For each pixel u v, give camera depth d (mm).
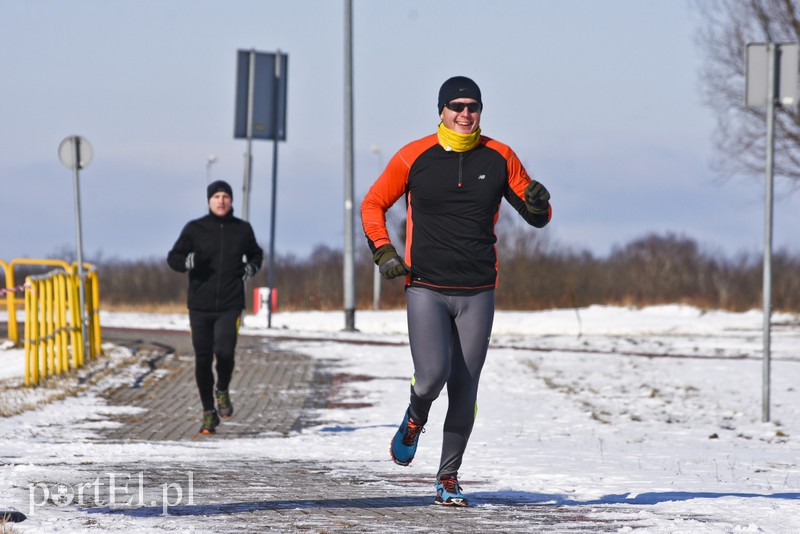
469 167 13766
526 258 112188
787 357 48969
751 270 133500
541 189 13219
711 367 43844
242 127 67250
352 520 12773
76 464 18234
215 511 13305
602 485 16859
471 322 13906
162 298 132000
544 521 12883
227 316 24484
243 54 67000
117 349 44906
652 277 127938
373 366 42375
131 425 26938
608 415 31000
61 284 37281
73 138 40500
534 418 30031
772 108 29844
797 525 12625
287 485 16062
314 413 30531
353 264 61531
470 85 13750
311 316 76938
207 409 25266
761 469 19953
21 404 29359
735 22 82812
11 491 14633
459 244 13750
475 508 13992
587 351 49875
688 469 19750
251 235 24609
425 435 25875
